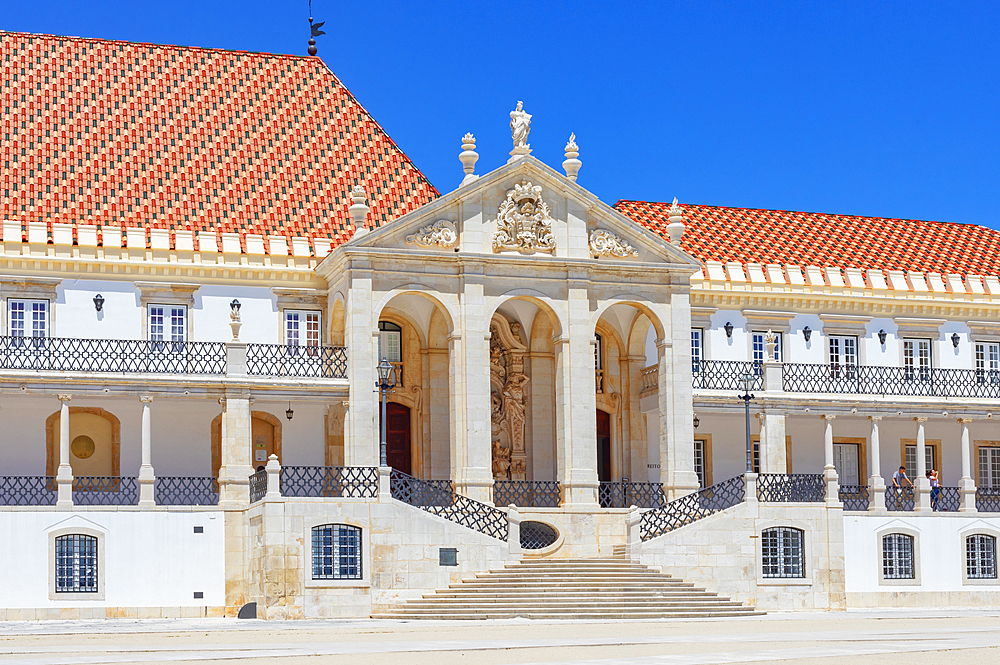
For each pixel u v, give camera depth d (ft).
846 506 186.50
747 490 160.76
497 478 181.47
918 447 191.83
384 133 199.72
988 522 182.80
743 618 145.79
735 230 209.15
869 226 219.20
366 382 164.86
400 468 180.86
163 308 171.53
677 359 176.24
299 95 199.21
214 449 170.81
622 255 175.83
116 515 154.51
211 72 197.16
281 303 175.94
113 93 189.26
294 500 147.02
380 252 165.68
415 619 142.20
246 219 180.34
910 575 178.09
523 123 174.81
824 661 87.61
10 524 150.61
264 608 146.00
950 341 204.33
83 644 105.91
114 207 175.73
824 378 191.52
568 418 169.68
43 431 165.89
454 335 167.73
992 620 141.08
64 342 165.89
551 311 171.94
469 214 170.30
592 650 96.78
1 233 166.50
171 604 154.51
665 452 175.32
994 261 217.15
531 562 154.30
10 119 180.96
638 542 156.87
